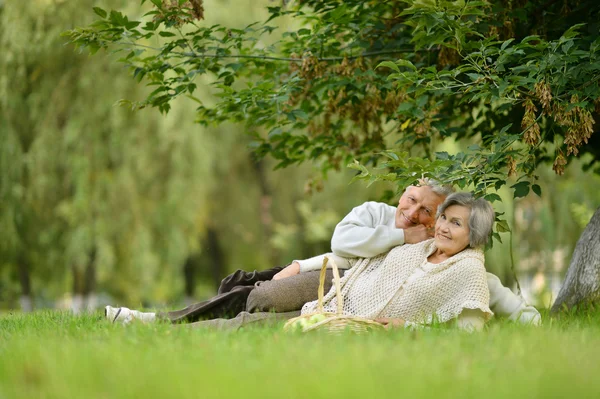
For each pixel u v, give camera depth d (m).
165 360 5.66
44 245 27.48
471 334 7.12
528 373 5.24
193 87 11.73
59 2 25.28
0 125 26.17
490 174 9.30
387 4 11.64
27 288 28.73
